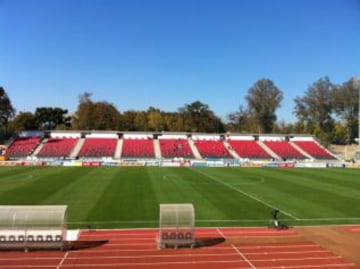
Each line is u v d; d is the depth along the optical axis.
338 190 56.38
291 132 169.50
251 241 30.33
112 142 112.00
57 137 113.12
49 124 165.38
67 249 27.91
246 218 38.16
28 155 101.94
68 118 168.38
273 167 94.31
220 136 119.44
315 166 98.75
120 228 33.97
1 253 26.91
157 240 30.00
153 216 38.47
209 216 38.84
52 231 27.58
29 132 113.75
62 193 50.81
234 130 181.00
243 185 60.72
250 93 170.75
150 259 25.95
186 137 118.12
